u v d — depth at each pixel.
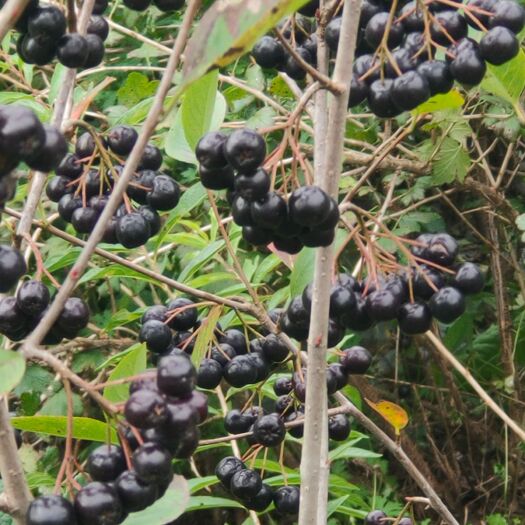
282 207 0.77
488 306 1.48
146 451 0.71
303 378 0.87
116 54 1.44
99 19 0.87
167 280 0.87
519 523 1.35
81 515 0.71
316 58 0.88
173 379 0.71
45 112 0.99
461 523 1.41
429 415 1.47
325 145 0.80
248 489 0.88
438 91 0.80
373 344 1.45
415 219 1.20
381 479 1.35
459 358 1.39
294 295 0.86
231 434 0.91
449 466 1.40
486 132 1.31
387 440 0.90
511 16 0.80
